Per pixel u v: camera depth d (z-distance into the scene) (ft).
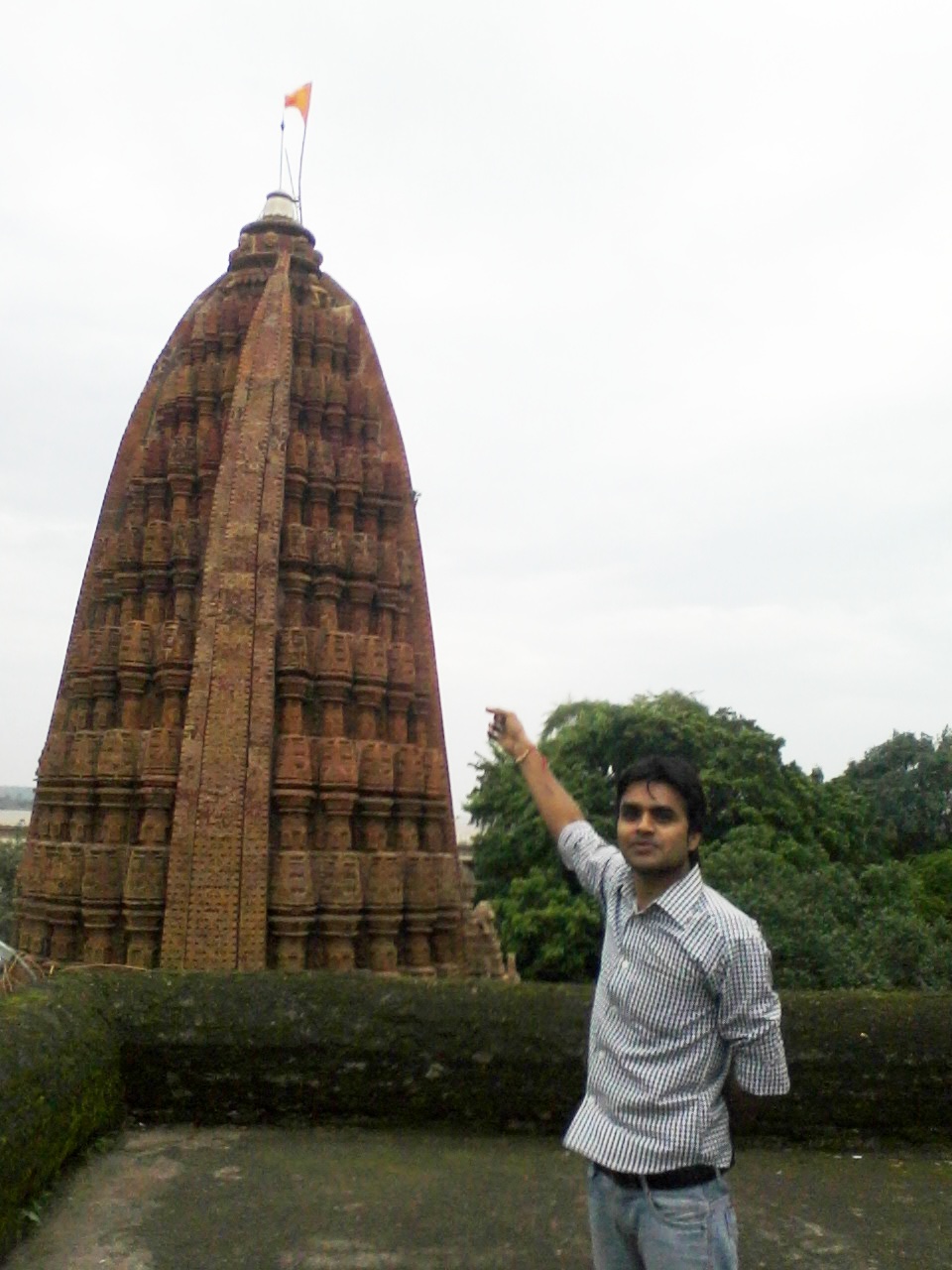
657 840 10.91
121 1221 17.26
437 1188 18.97
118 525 36.45
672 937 10.80
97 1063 20.30
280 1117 21.93
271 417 32.86
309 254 39.19
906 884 95.09
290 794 29.40
